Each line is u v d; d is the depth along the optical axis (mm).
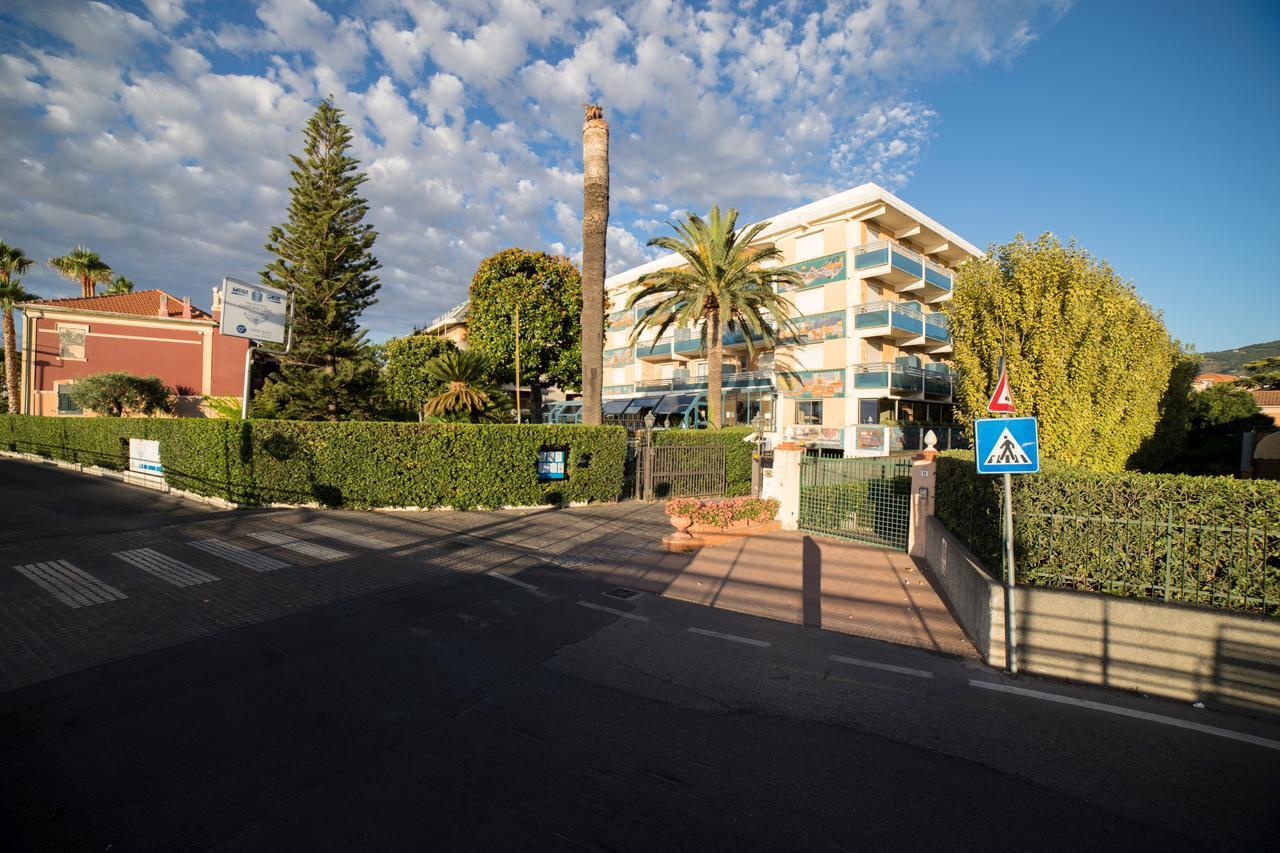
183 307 34125
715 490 17203
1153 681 4715
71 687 4566
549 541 10328
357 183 19234
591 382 16125
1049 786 3506
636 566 8727
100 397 27281
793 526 11547
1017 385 9477
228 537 9945
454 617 6332
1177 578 5004
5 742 3762
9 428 28250
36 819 3023
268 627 5934
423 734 3938
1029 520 5695
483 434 13500
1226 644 4488
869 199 24906
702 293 20719
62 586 7215
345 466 12711
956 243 29188
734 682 4895
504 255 26766
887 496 10211
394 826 2994
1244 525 4777
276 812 3092
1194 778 3615
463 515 12633
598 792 3330
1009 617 5172
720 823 3088
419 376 25844
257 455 12820
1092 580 5375
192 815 3062
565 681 4840
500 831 2973
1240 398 23312
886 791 3418
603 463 15250
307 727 3996
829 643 5805
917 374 26141
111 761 3557
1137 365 10266
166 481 15461
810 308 27375
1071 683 4938
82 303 32062
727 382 30234
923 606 6973
